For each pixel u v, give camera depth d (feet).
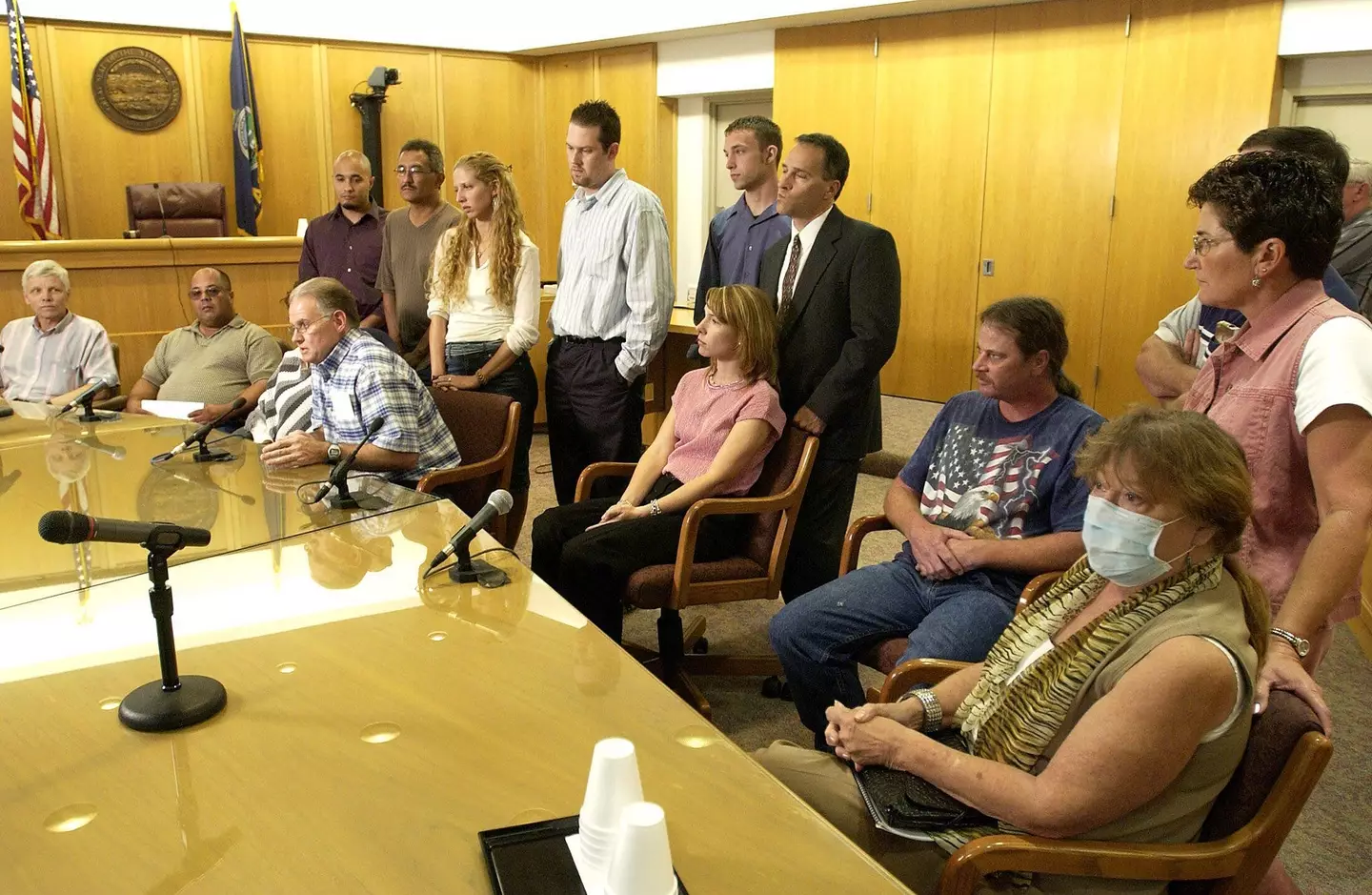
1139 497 4.14
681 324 16.60
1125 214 19.06
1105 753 4.02
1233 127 17.66
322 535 6.28
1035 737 4.47
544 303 18.52
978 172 20.90
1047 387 7.14
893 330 9.06
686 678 8.88
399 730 4.04
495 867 3.15
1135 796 4.03
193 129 26.32
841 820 4.92
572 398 11.84
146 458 8.09
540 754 3.90
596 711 4.24
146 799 3.56
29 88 23.47
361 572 5.70
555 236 31.40
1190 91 17.99
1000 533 7.07
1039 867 4.10
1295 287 5.18
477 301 12.07
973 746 4.95
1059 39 19.40
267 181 27.50
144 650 4.67
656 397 17.92
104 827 3.39
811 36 23.09
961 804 4.58
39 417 10.02
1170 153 18.37
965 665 5.63
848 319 9.21
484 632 4.98
